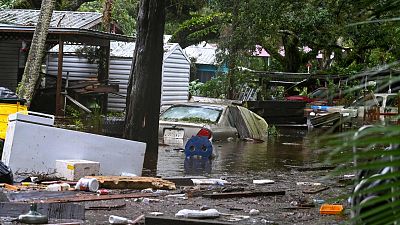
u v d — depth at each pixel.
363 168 2.02
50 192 10.41
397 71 2.55
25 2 41.47
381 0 3.20
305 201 10.56
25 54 35.72
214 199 10.77
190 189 11.76
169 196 10.80
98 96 33.50
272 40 38.31
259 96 35.94
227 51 31.80
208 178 13.56
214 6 30.16
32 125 12.27
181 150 19.34
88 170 12.18
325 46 34.84
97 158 12.88
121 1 48.75
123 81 35.06
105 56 34.16
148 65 19.95
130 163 13.21
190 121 21.86
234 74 35.03
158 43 20.06
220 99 32.25
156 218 8.14
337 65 38.00
